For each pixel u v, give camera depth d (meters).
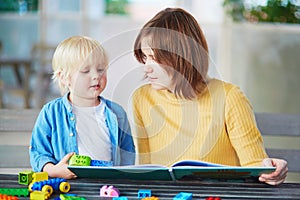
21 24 6.99
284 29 5.59
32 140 1.64
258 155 1.60
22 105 6.52
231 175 1.40
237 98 1.64
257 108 5.67
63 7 7.05
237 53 5.85
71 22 7.06
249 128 1.62
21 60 6.04
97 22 7.07
